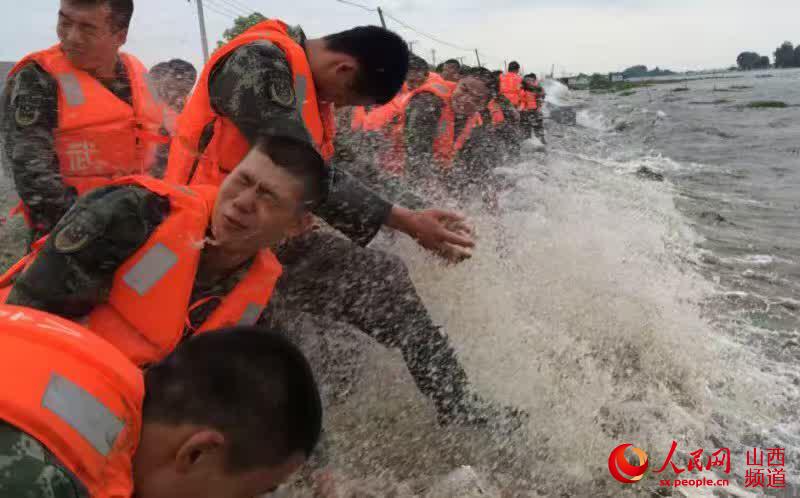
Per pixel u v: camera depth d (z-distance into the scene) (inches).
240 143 104.3
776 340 181.9
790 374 161.5
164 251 76.5
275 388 53.1
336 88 114.1
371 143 200.2
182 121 108.1
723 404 146.0
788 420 141.1
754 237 303.0
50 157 116.7
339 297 117.4
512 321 154.6
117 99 125.1
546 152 438.0
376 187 140.1
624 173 462.9
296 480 102.3
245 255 84.4
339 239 118.6
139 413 51.9
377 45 111.6
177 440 51.7
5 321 49.8
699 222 327.6
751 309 204.4
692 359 161.6
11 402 44.8
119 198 74.7
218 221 79.5
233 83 100.8
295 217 82.0
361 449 113.8
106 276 74.7
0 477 42.6
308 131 106.5
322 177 82.0
